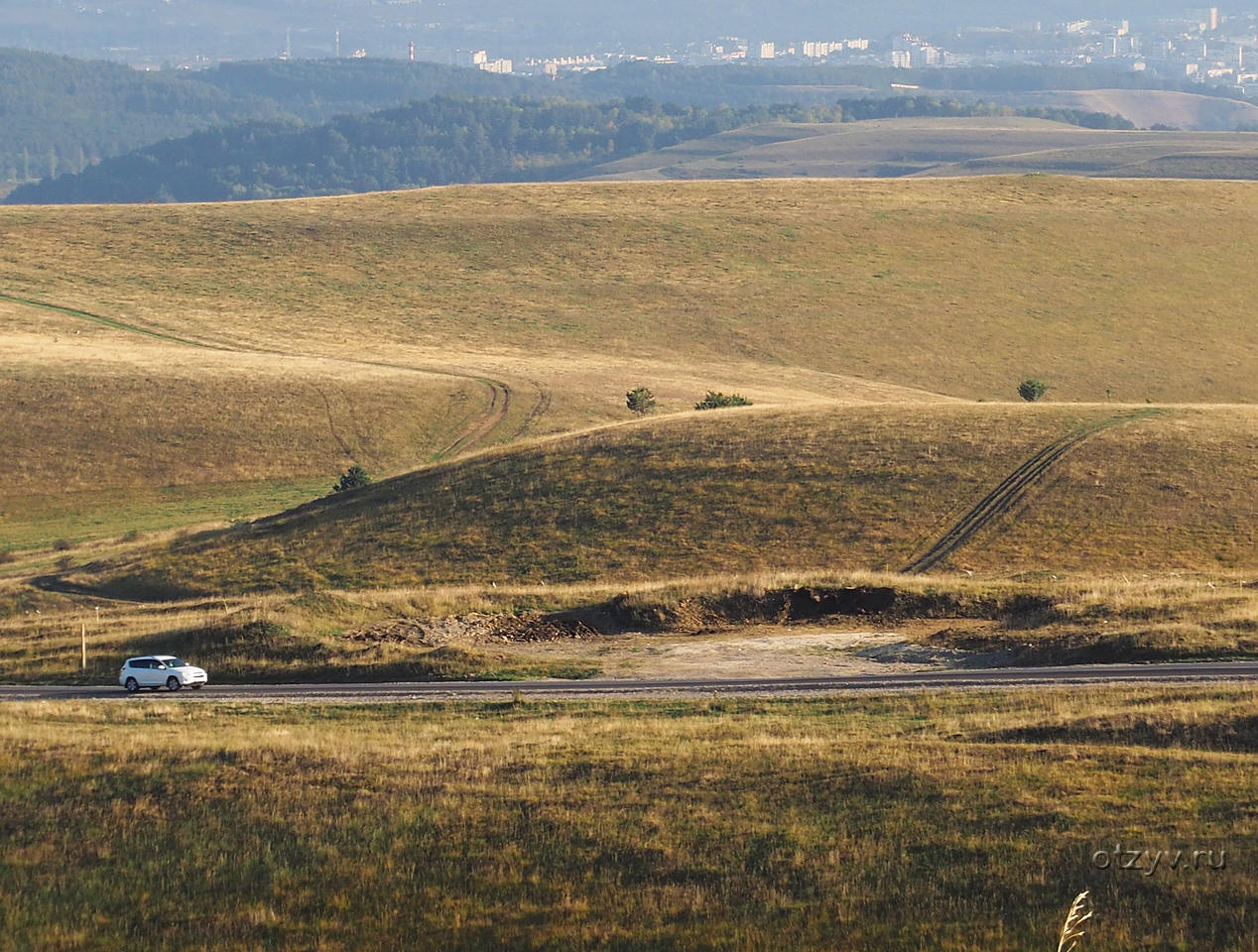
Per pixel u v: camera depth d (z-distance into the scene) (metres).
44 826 63.19
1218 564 126.00
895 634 100.00
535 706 81.50
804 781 63.22
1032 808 58.56
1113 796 59.06
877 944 50.22
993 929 50.47
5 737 74.31
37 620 128.62
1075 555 129.00
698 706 79.38
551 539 142.62
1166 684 76.88
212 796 65.44
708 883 55.19
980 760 64.25
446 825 61.19
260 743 72.31
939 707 75.62
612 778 65.06
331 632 106.06
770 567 131.88
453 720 78.81
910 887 53.69
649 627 105.81
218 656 100.88
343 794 64.88
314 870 58.19
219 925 54.38
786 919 52.22
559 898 54.75
